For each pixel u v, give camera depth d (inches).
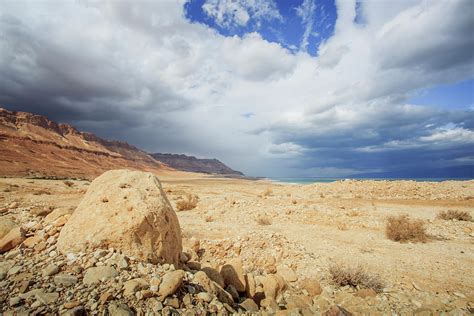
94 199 209.0
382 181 1216.8
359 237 418.9
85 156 4992.6
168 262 203.3
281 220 553.6
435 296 220.1
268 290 241.6
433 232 439.2
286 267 295.7
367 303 210.2
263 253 337.7
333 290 245.4
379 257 322.3
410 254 331.9
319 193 1114.1
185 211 692.1
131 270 167.9
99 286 147.7
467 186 1004.6
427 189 1013.2
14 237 195.5
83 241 184.2
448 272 273.1
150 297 146.2
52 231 208.4
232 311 167.2
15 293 138.0
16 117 4512.8
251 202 768.3
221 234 436.5
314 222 530.3
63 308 127.9
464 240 392.2
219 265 303.7
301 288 257.4
